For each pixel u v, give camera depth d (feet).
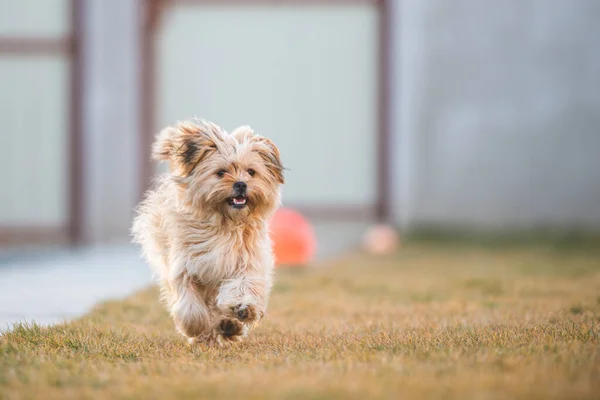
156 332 22.35
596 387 13.75
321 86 64.85
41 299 29.55
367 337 20.21
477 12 62.80
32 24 57.82
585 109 62.69
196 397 13.55
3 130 58.54
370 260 47.19
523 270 40.81
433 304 28.50
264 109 65.10
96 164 58.23
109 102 58.70
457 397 13.16
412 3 62.54
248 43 64.75
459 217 63.62
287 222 42.39
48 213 58.54
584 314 24.18
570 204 63.16
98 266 42.04
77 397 13.73
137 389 14.26
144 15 60.70
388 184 63.26
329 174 65.05
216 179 20.71
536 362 15.97
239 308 19.61
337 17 64.13
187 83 64.64
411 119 63.16
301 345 19.26
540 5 62.69
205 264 20.67
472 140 63.31
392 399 13.08
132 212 59.72
